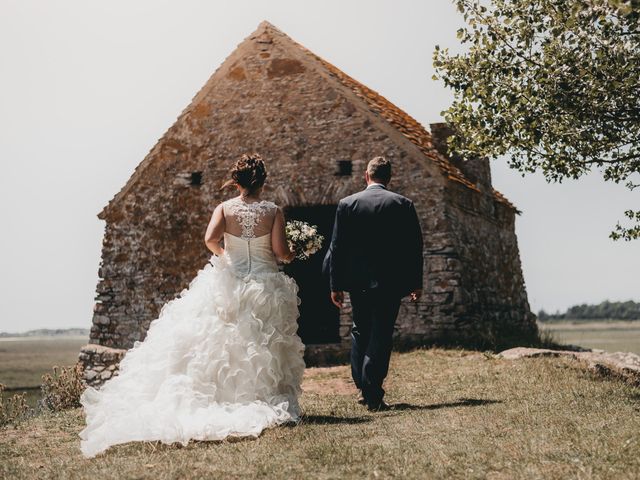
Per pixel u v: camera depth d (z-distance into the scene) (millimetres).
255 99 14750
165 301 14609
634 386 7723
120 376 5066
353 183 13688
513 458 4004
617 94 7164
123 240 15133
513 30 7859
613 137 7527
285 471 3854
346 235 6121
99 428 4648
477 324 12992
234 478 3762
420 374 8789
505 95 7852
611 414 5262
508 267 16750
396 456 4094
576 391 6648
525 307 17812
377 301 6043
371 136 13719
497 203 16406
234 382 5078
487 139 8125
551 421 5000
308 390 8125
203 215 14688
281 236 5660
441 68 8312
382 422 5242
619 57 6895
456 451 4184
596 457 3973
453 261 12680
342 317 13070
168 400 4801
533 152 8148
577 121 7395
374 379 6039
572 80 7254
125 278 14953
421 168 13203
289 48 14797
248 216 5570
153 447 4562
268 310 5359
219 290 5289
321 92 14297
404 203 6133
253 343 5203
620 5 5547
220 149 14805
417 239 6117
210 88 15141
